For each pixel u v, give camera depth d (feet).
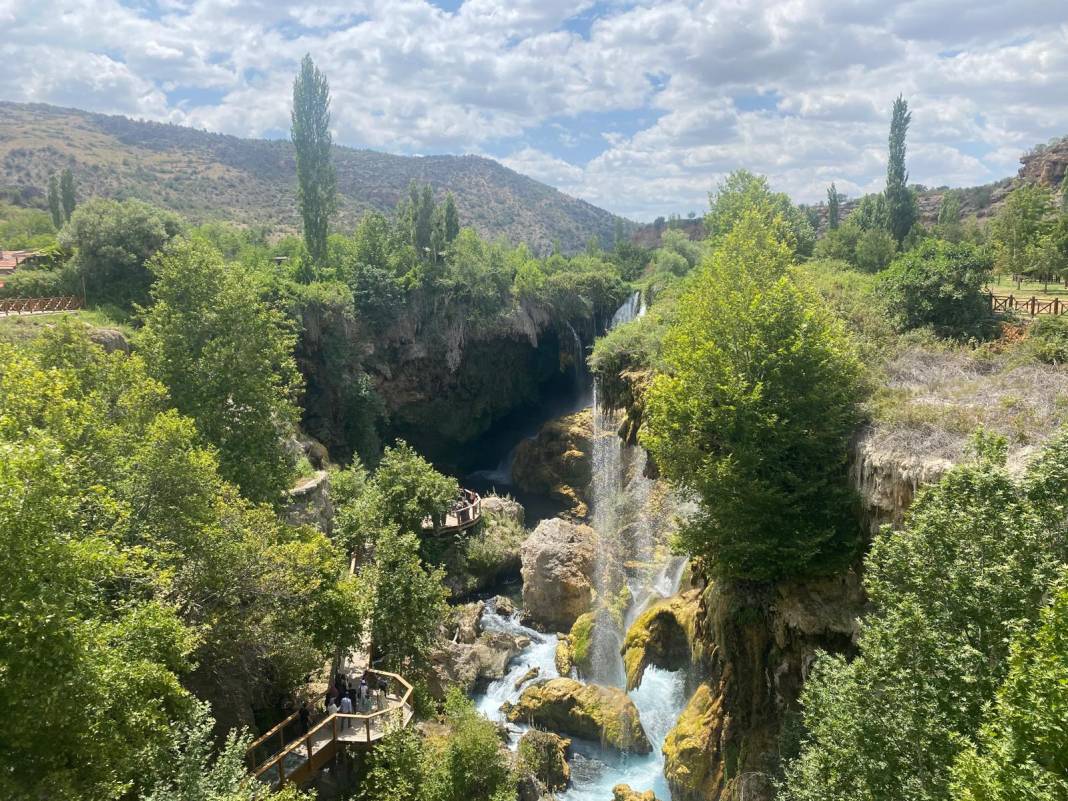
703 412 71.15
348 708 72.28
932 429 62.08
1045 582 34.45
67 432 59.00
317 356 174.70
